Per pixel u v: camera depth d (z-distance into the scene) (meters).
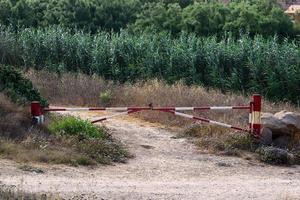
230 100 23.53
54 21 43.34
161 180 13.88
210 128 18.86
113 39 32.84
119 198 11.51
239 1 47.12
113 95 24.36
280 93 30.31
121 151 16.19
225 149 17.27
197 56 31.31
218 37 40.28
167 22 41.47
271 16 41.25
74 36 33.97
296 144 17.95
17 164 13.58
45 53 33.44
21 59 33.72
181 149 17.48
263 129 17.86
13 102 17.28
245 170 15.68
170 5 44.94
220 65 31.34
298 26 41.97
